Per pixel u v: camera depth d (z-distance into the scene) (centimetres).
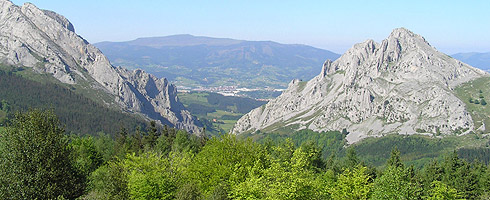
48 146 4288
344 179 5831
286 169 4616
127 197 4491
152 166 5584
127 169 5822
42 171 4128
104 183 4572
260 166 5109
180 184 5256
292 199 4175
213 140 5569
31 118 4353
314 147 10062
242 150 5316
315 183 4703
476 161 10719
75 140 11119
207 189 5019
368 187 5481
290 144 6956
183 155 6581
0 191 4016
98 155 10856
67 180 4434
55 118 4603
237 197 4381
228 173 5003
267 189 4288
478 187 9081
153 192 5109
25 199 3991
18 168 4091
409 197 4719
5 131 4291
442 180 9694
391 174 4812
